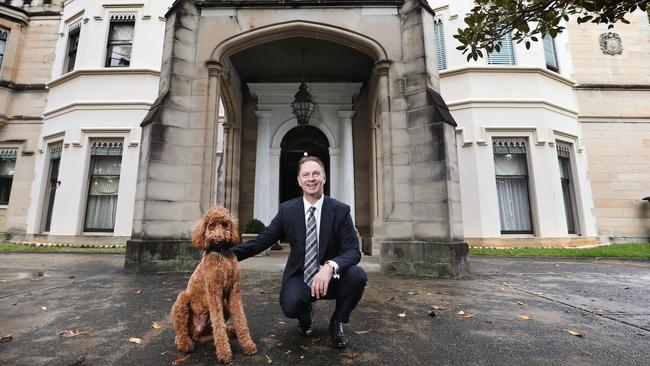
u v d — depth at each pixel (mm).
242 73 9719
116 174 11203
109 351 2264
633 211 11672
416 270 5629
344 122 10117
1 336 2510
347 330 2752
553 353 2285
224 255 2305
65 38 12703
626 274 5754
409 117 6191
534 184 10422
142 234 5566
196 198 6000
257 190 9703
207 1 6617
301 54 8672
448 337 2594
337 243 2531
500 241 10016
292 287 2381
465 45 3912
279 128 10188
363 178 10031
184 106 6246
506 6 3627
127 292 4074
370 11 6656
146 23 11812
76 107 11250
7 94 13008
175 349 2311
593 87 12258
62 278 5000
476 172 10453
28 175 12523
